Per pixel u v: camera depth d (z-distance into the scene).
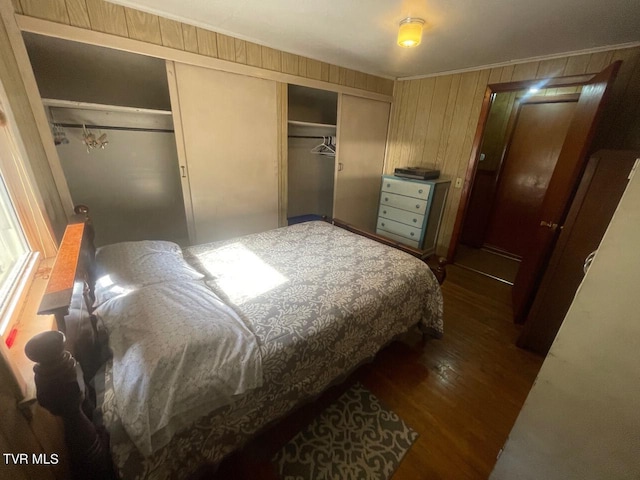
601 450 0.82
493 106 3.63
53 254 1.38
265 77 2.46
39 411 0.75
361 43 2.32
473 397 1.65
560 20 1.72
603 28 1.80
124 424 0.78
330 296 1.43
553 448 0.93
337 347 1.34
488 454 1.34
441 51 2.42
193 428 0.93
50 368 0.58
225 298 1.36
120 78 2.08
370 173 3.81
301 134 3.33
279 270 1.69
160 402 0.82
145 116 2.23
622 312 0.73
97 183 2.14
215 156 2.39
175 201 2.55
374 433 1.40
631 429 0.75
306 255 1.92
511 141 3.57
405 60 2.75
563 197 1.94
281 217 3.00
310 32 2.13
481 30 1.92
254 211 2.78
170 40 1.94
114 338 0.94
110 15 1.70
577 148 1.91
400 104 3.61
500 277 3.19
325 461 1.26
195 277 1.40
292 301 1.37
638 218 0.68
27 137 1.48
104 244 2.28
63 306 0.70
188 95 2.12
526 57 2.48
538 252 2.16
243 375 0.98
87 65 1.94
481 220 3.98
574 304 0.81
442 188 3.28
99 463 0.73
